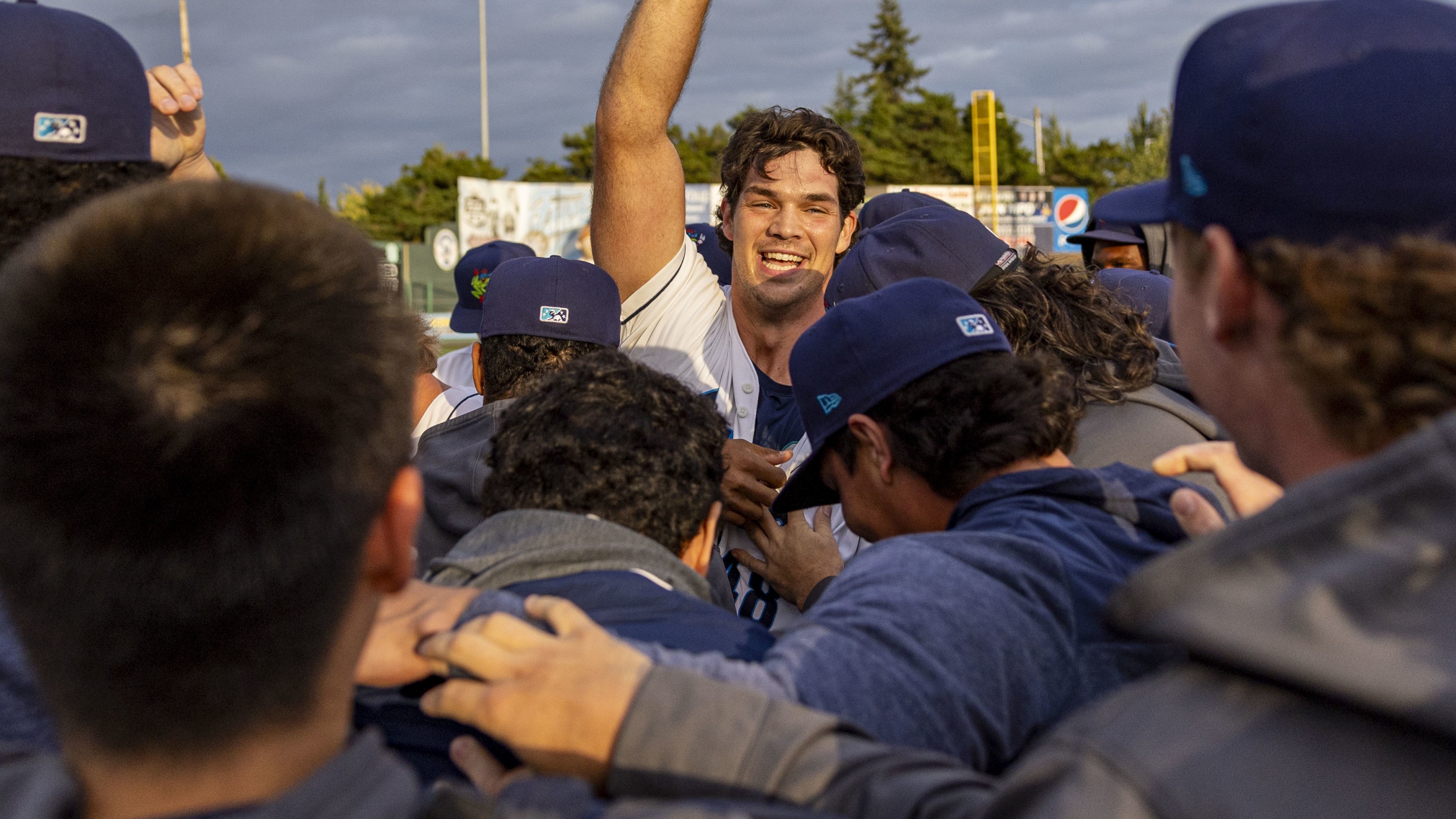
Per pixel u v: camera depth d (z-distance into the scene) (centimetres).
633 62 249
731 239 292
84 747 64
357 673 111
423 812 73
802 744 93
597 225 280
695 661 108
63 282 62
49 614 62
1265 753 67
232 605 62
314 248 67
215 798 64
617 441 137
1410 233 76
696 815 78
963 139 4791
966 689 111
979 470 145
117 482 59
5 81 110
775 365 273
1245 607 68
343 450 65
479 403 314
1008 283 202
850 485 163
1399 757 65
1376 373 74
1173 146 94
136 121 122
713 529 149
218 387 61
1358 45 79
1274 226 81
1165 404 188
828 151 268
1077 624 125
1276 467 87
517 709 99
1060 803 69
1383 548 66
